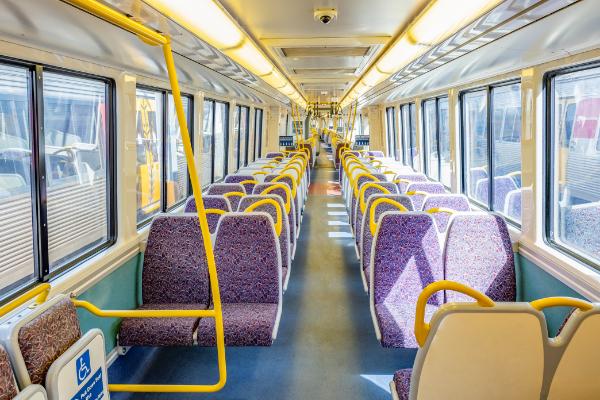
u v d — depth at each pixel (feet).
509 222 13.09
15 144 8.02
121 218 11.21
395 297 9.80
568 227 10.09
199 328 9.11
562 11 6.25
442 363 5.22
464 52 10.50
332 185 38.58
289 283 15.15
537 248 10.25
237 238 10.36
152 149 15.10
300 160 26.84
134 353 10.52
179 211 16.31
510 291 9.71
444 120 21.50
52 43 7.73
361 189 14.79
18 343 4.93
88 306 7.50
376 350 10.61
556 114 10.26
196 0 6.33
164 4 5.99
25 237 8.23
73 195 9.77
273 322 9.38
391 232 9.78
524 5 6.13
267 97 27.81
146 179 14.53
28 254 8.30
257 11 9.49
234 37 9.32
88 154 10.46
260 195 13.39
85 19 6.66
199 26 7.60
